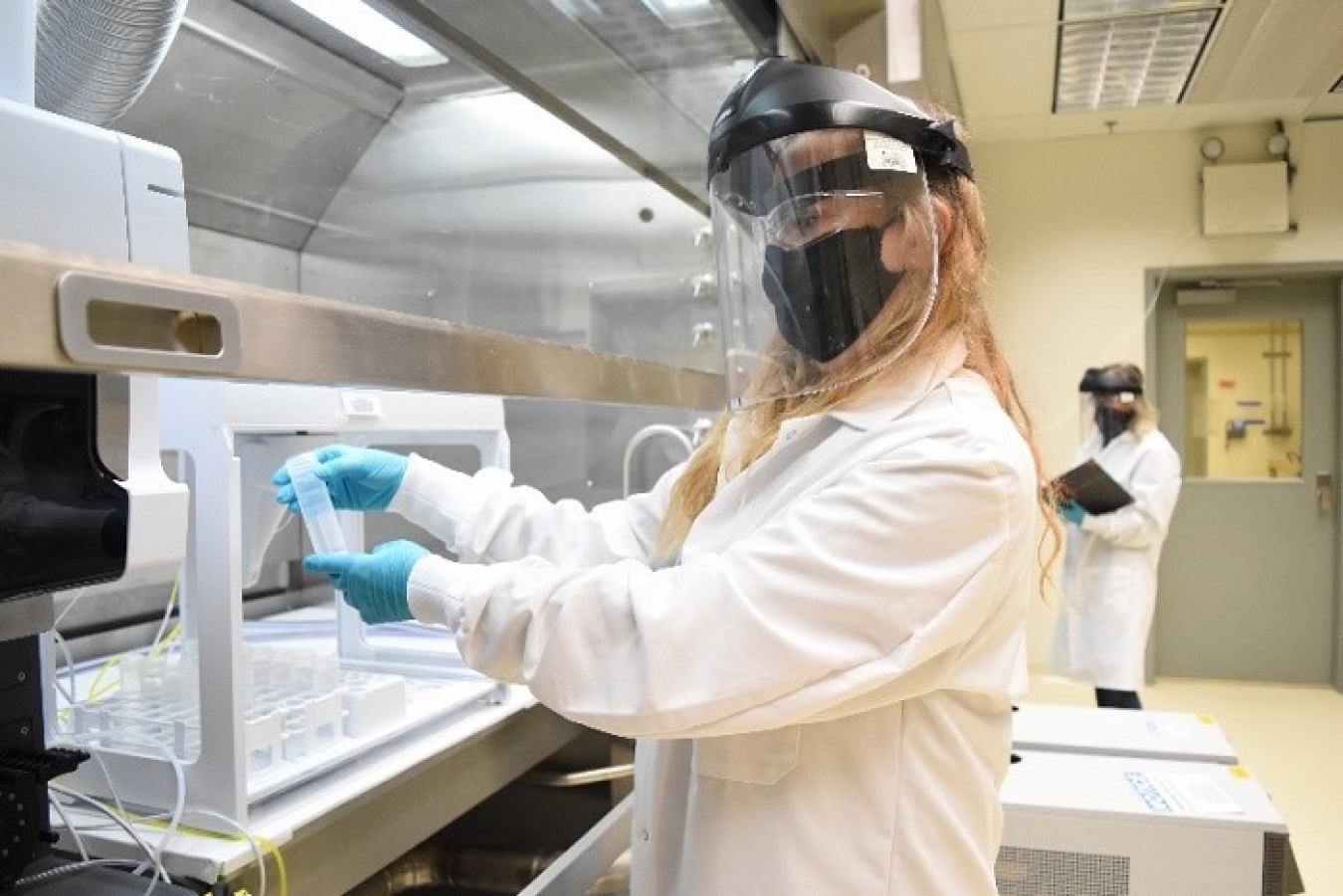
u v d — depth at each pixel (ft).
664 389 3.38
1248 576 14.07
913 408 2.77
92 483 1.63
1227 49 10.19
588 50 4.25
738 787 2.65
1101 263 13.88
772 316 2.92
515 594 2.55
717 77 4.73
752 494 3.02
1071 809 4.52
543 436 5.76
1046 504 3.16
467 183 4.39
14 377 1.51
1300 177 13.15
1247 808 4.49
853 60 4.18
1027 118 12.92
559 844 5.08
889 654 2.33
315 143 3.65
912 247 2.72
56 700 3.22
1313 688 13.79
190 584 3.29
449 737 3.59
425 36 3.55
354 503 3.66
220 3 2.94
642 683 2.32
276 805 2.94
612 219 5.15
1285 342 13.79
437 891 5.06
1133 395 10.53
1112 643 10.05
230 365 1.35
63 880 2.25
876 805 2.54
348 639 4.26
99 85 2.24
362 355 1.69
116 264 1.19
